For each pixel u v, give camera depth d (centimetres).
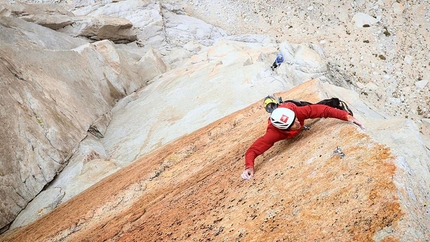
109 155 981
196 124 971
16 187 781
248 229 290
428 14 2161
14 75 922
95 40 1673
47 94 982
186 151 643
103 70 1302
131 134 1053
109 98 1270
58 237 571
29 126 862
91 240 485
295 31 2177
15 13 1395
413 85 1898
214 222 330
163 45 1989
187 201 418
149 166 649
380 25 2139
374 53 2030
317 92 580
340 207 258
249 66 1166
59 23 1521
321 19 2209
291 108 373
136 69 1530
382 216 235
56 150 884
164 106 1133
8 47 990
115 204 586
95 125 1082
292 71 1334
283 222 276
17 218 758
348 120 356
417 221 232
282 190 314
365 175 271
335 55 2038
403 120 480
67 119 983
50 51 1142
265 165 382
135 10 2067
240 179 387
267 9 2303
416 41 2070
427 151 437
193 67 1415
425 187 281
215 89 1114
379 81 1922
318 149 338
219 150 567
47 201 778
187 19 2241
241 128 614
